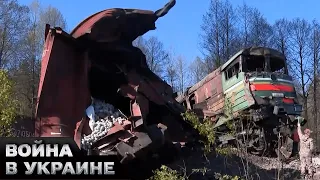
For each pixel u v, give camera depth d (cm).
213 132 1000
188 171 1068
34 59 4094
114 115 955
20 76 3803
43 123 884
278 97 1684
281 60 1788
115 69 1009
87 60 944
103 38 958
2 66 3847
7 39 3962
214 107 1919
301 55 4144
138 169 919
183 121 1105
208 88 2012
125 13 995
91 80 999
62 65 917
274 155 1709
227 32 4006
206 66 4497
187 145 1079
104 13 961
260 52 1761
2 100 883
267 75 1709
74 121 909
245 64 1744
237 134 1155
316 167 1459
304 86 4103
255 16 4212
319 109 4097
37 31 4256
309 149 1348
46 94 894
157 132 903
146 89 1018
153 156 925
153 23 1059
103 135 884
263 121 1650
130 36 1060
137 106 952
